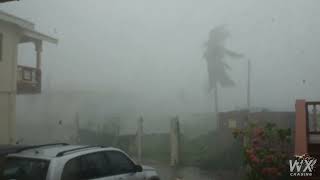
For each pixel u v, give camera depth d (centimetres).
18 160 770
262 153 1112
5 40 2000
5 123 1995
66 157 761
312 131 1258
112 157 871
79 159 786
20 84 2177
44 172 728
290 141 1195
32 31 2175
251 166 1117
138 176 921
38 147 852
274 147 1196
